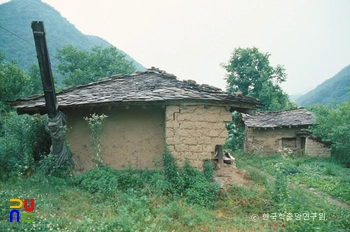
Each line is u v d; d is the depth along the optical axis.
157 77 9.39
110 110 7.93
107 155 7.81
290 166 12.94
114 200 5.93
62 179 6.88
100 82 9.27
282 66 27.44
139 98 7.01
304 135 16.64
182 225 5.00
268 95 25.23
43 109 8.12
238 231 5.08
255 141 18.02
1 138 8.30
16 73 15.95
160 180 6.49
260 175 8.55
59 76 37.38
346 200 8.08
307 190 9.22
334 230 5.28
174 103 7.09
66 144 7.66
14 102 8.09
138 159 7.72
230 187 6.90
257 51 27.11
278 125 17.12
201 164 7.18
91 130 7.93
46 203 5.27
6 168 7.04
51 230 4.12
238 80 27.66
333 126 15.38
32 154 7.87
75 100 7.60
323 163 13.88
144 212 5.30
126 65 28.14
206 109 7.29
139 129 7.80
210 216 5.61
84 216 4.91
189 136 7.17
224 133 7.33
